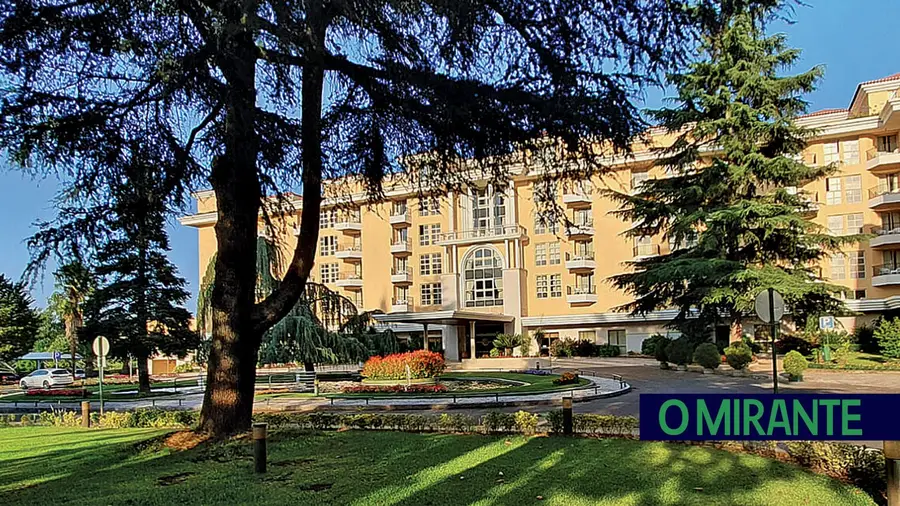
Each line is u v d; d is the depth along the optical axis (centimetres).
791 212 2577
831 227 4144
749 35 2575
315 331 2484
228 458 864
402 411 1770
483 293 5153
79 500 674
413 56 855
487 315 4438
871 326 3741
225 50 745
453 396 1894
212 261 2666
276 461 844
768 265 2630
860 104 4431
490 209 5262
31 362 6262
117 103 823
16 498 695
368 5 779
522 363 4091
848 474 695
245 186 1023
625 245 4756
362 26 823
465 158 1012
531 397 1905
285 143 921
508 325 4988
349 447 941
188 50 763
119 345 2705
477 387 2444
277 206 1128
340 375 3058
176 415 1419
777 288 2394
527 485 679
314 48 790
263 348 2416
